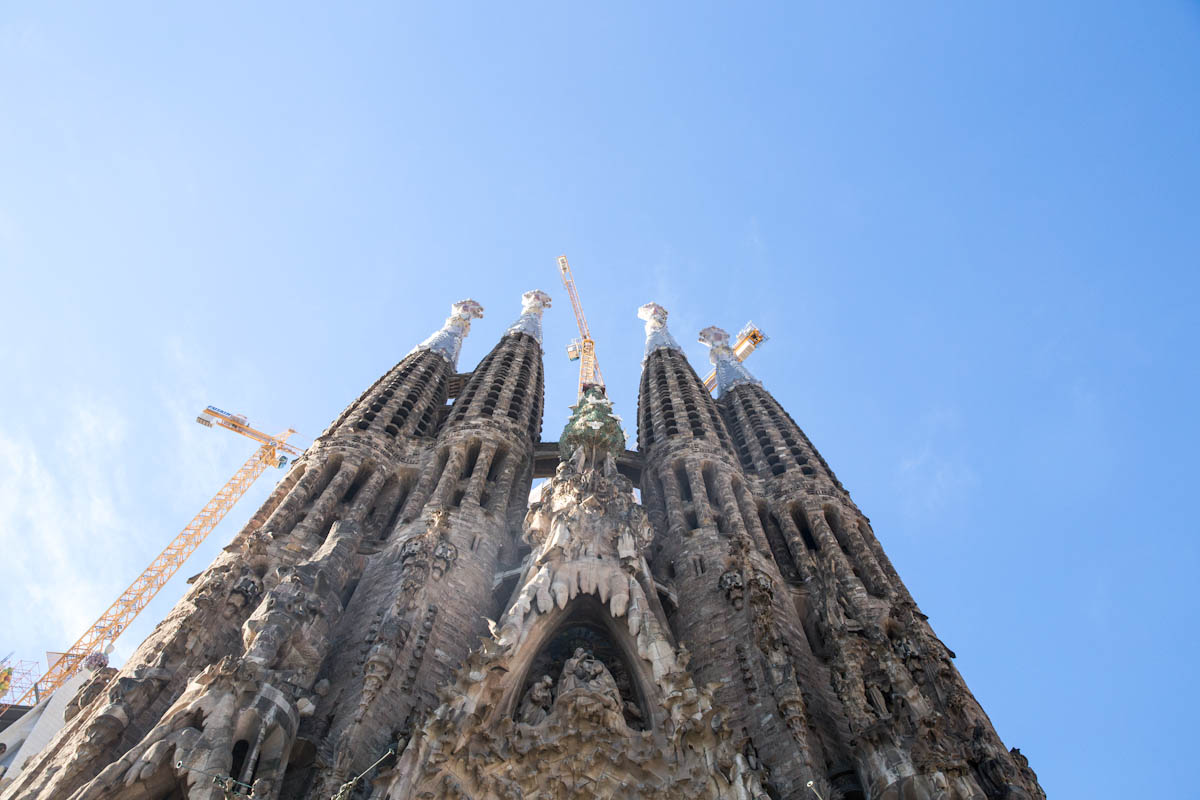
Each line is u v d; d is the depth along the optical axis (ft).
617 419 181.37
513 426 210.18
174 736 96.37
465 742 102.42
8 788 105.09
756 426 227.61
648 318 314.14
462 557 156.15
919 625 139.74
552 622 124.98
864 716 111.24
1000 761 111.04
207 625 126.31
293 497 167.32
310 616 120.57
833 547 169.27
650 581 134.92
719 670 133.69
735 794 98.78
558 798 103.14
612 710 110.83
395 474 190.80
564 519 140.77
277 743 102.83
